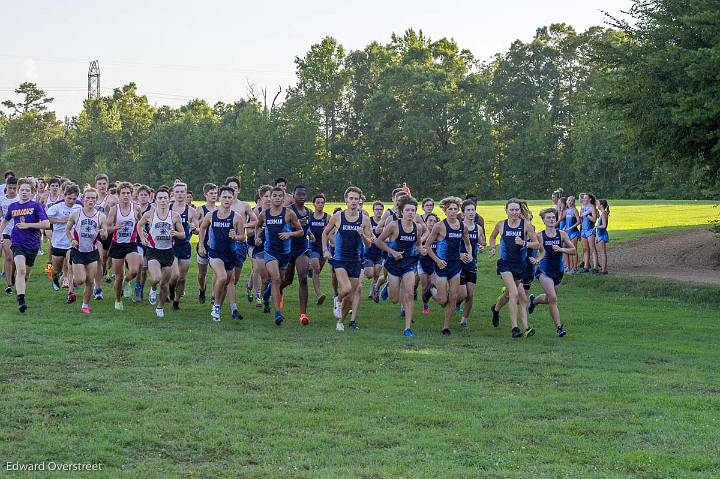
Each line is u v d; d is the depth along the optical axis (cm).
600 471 657
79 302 1488
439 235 1290
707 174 2419
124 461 654
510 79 9325
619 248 2550
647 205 4984
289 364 1009
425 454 689
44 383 869
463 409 830
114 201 1692
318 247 1570
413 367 1020
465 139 8725
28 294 1570
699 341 1306
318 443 707
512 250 1298
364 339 1200
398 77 9069
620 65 2166
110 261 1806
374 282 1642
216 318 1326
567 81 9288
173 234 1355
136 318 1321
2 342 1074
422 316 1495
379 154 9194
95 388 862
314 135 9400
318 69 9938
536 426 777
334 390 887
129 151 10831
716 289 1772
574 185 8738
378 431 745
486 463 669
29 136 11894
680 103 1931
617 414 826
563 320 1488
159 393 848
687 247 2508
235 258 1338
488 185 8819
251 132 9431
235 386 891
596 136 8088
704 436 755
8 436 696
